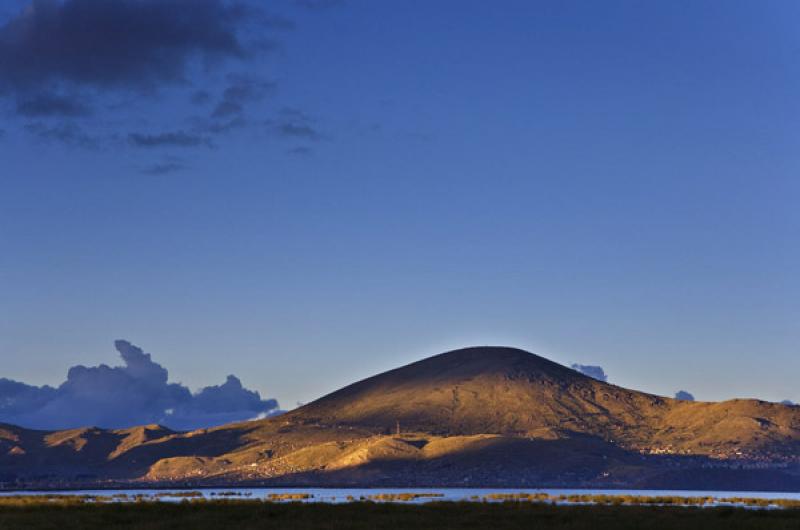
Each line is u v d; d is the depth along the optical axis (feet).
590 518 436.76
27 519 397.60
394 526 384.06
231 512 438.81
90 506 483.10
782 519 437.99
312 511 452.76
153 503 505.66
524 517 441.68
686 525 402.72
